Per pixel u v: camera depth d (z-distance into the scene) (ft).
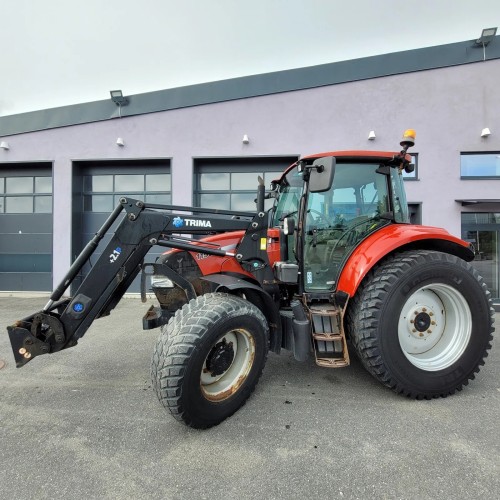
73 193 27.61
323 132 25.20
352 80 24.79
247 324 7.95
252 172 27.20
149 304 23.30
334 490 5.67
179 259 10.16
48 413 8.41
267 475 6.05
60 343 8.08
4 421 8.06
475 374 10.19
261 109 25.79
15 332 8.00
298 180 10.78
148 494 5.66
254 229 9.52
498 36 23.41
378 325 8.47
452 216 23.89
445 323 9.52
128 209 8.41
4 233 28.66
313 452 6.66
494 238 23.88
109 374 10.96
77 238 28.09
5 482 5.96
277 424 7.70
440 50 23.97
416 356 9.26
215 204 27.40
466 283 9.05
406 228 9.87
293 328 8.87
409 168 10.94
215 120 26.23
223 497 5.56
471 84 23.77
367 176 10.43
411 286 8.65
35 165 28.60
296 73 25.36
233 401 7.93
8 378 10.64
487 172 24.18
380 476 5.97
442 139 23.97
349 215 10.34
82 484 5.90
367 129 24.77
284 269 9.34
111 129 27.12
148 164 28.09
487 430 7.34
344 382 9.96
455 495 5.50
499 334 15.53
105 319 18.78
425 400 8.82
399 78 24.39
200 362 7.08
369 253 9.09
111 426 7.77
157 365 7.06
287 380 10.12
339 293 9.37
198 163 27.40
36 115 27.63
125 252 8.39
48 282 28.40
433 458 6.41
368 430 7.40
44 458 6.62
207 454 6.67
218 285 8.59
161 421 7.95
